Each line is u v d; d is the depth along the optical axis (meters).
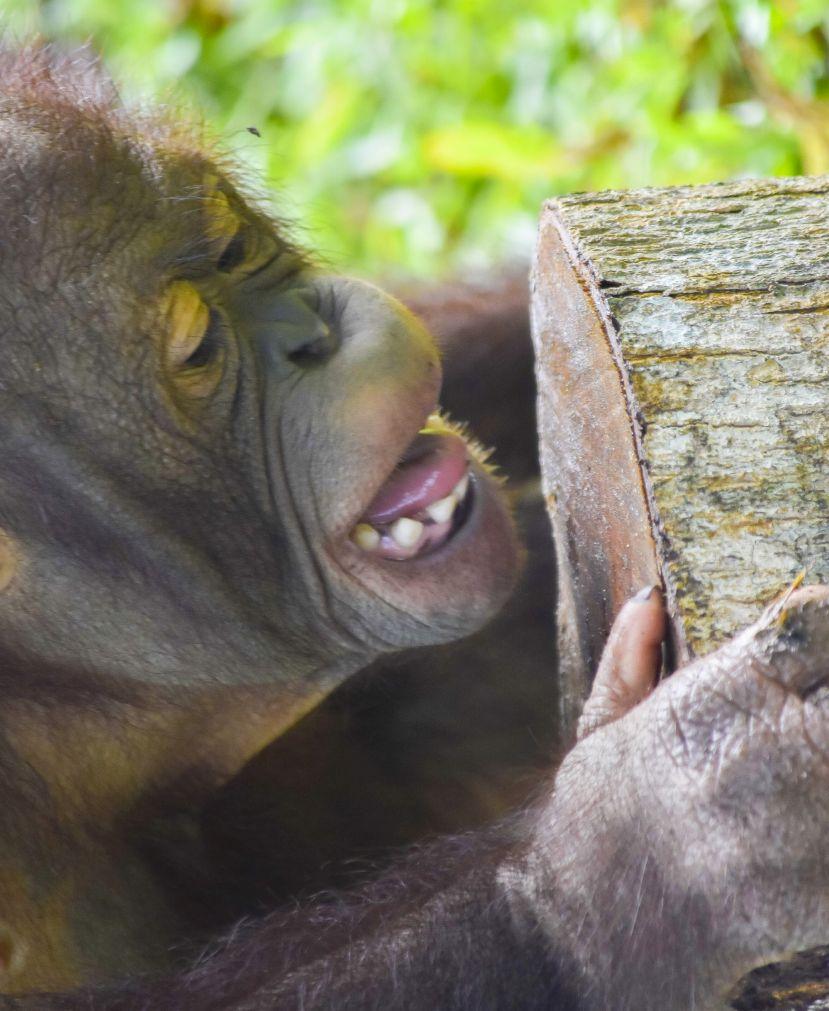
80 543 4.82
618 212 4.71
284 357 4.95
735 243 4.44
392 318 4.96
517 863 4.12
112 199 4.77
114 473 4.80
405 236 12.22
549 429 4.98
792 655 3.48
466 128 11.50
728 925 3.46
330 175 12.82
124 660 4.97
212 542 4.97
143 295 4.75
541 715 6.52
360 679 6.18
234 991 4.32
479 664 6.55
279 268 5.14
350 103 12.73
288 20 13.23
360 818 6.01
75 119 4.85
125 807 5.19
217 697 5.15
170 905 5.28
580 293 4.51
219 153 5.82
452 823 6.16
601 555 4.58
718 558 3.86
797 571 3.82
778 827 3.40
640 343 4.17
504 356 7.88
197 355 4.87
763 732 3.45
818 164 9.27
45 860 4.90
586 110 11.09
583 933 3.78
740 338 4.16
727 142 9.54
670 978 3.59
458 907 4.18
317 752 5.98
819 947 3.54
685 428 4.03
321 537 4.98
